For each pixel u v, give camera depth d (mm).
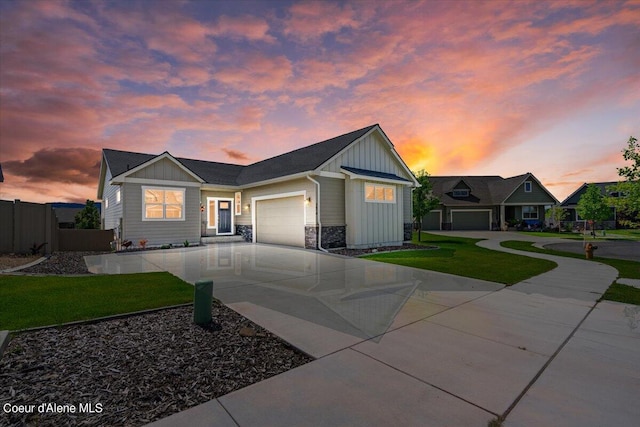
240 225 18031
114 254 11875
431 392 2750
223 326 4320
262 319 4676
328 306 5418
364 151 14930
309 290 6535
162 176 14656
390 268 9156
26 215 10922
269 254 11898
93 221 24922
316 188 12875
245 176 18734
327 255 11617
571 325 4570
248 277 7734
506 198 31062
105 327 4117
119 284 6598
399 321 4691
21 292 5770
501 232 29281
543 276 8234
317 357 3447
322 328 4348
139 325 4230
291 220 14406
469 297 6113
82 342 3609
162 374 2947
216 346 3643
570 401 2631
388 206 15164
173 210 15141
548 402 2609
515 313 5129
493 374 3098
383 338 4023
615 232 29203
